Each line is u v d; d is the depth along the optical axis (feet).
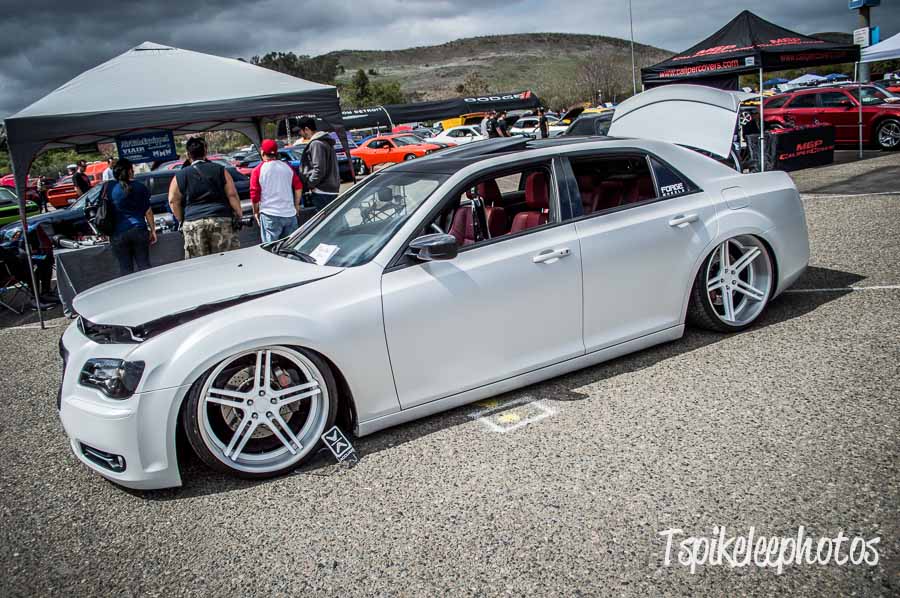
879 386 10.80
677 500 8.46
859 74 53.21
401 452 10.56
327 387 10.25
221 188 22.36
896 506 7.81
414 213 11.01
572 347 11.96
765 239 13.51
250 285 10.44
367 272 10.52
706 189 13.24
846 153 47.34
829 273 17.48
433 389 10.92
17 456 12.39
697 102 16.16
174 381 9.30
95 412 9.41
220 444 9.84
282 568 8.02
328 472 10.21
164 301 10.18
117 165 22.49
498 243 11.27
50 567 8.55
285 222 24.22
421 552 8.03
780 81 140.05
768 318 14.58
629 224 12.21
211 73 25.62
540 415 11.28
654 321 12.74
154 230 24.57
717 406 10.83
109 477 9.69
